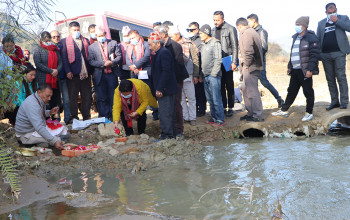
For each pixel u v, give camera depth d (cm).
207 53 621
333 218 254
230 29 660
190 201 302
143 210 284
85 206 296
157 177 385
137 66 658
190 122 658
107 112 707
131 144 504
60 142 509
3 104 389
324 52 632
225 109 704
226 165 423
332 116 607
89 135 593
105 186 359
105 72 688
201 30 619
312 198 295
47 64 623
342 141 530
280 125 621
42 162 446
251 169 397
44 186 355
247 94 636
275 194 309
